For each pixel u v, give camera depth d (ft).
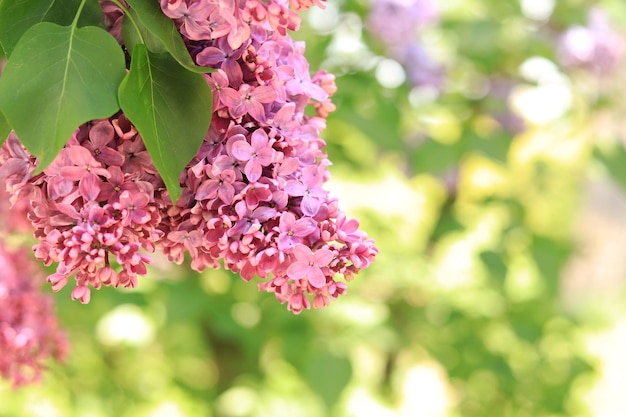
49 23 3.04
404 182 6.59
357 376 6.91
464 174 6.61
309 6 3.08
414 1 5.57
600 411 12.53
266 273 3.07
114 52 3.04
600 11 6.35
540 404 7.14
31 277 3.93
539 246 6.69
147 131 3.02
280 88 3.16
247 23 3.09
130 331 6.12
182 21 3.10
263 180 3.10
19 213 3.76
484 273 6.75
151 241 3.10
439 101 5.94
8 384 3.94
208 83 3.10
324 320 6.17
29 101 3.00
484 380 7.13
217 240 3.08
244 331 5.87
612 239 10.64
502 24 6.04
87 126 3.08
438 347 6.75
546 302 7.20
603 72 6.21
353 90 5.17
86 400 6.44
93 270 3.05
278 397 6.96
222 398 6.56
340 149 5.64
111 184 3.07
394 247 6.74
